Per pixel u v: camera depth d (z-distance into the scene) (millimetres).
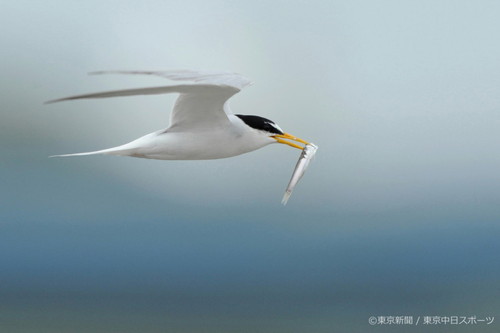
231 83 10031
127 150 11383
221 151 11992
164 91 8680
